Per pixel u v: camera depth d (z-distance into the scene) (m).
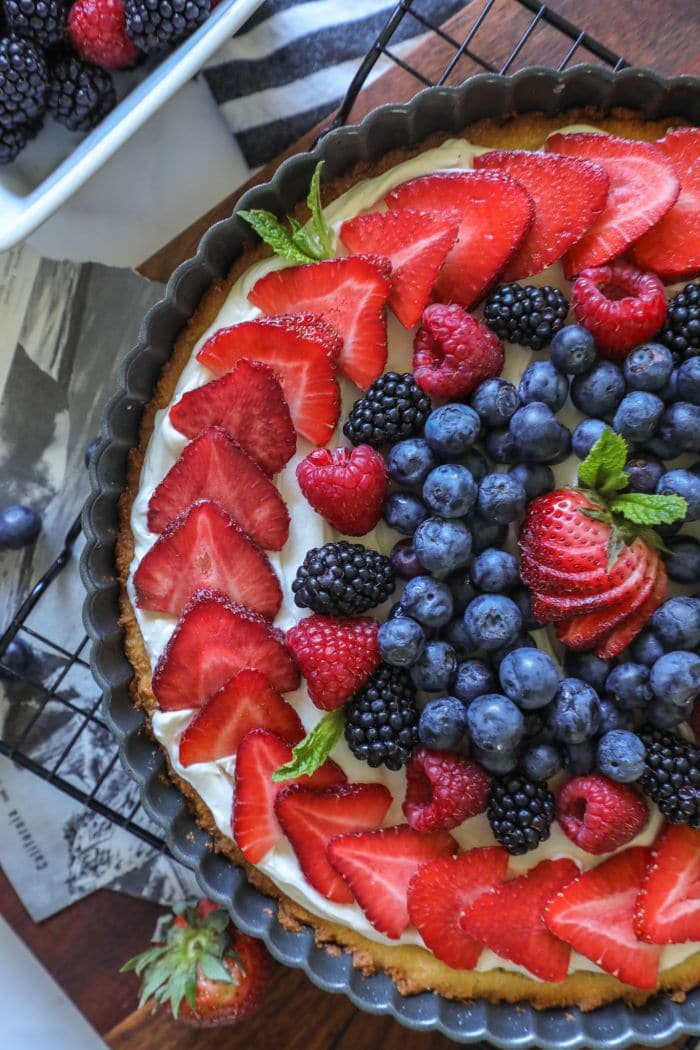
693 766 0.49
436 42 0.58
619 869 0.51
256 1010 0.57
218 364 0.52
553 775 0.49
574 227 0.51
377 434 0.50
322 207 0.53
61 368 0.60
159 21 0.54
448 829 0.50
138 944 0.58
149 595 0.52
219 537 0.51
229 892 0.51
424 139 0.53
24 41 0.54
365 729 0.49
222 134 0.58
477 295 0.51
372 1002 0.51
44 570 0.60
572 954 0.51
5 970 0.57
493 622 0.49
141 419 0.53
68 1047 0.57
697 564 0.50
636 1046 0.55
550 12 0.56
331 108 0.59
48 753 0.59
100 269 0.59
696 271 0.51
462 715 0.49
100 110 0.57
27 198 0.55
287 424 0.51
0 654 0.57
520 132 0.53
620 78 0.52
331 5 0.58
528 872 0.51
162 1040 0.57
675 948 0.51
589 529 0.49
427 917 0.50
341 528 0.50
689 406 0.49
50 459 0.60
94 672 0.51
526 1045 0.51
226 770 0.52
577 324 0.50
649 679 0.49
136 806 0.59
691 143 0.52
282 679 0.51
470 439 0.49
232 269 0.53
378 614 0.51
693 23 0.57
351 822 0.51
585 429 0.50
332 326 0.51
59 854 0.59
